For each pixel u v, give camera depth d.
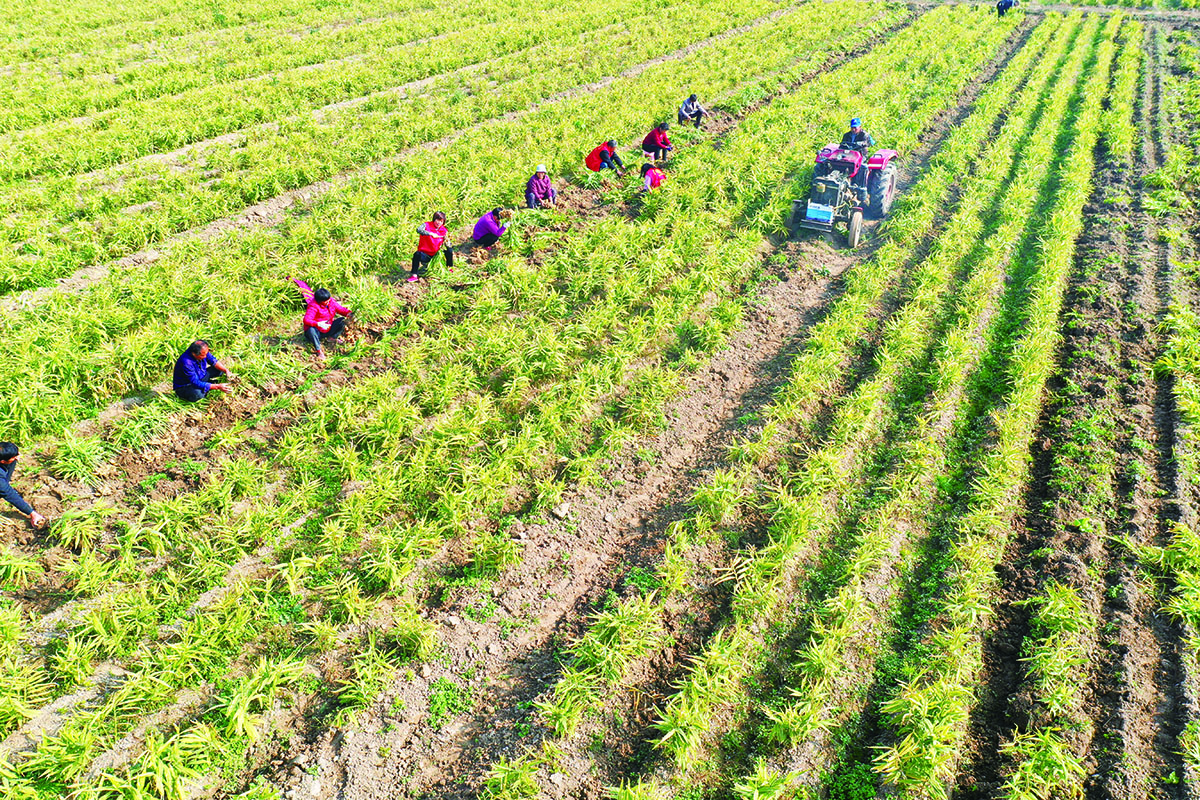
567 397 12.03
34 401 11.10
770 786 6.82
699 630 8.67
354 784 7.16
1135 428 11.30
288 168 20.03
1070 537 9.54
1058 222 17.08
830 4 43.88
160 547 9.37
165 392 12.28
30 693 7.70
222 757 7.31
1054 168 21.17
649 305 14.94
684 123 23.86
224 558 9.37
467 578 9.23
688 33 36.84
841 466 10.83
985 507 9.98
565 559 9.57
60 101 26.17
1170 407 11.78
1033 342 12.85
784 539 9.36
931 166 20.34
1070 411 11.73
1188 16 42.59
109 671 8.09
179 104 26.39
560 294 15.07
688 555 9.49
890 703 7.55
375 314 14.11
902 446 11.11
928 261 15.58
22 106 26.05
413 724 7.71
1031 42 35.34
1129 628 8.37
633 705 7.87
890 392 12.38
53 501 10.08
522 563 9.44
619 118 23.94
